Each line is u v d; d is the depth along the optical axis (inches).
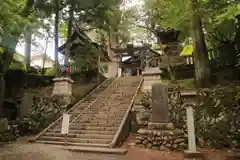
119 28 687.7
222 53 469.4
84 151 261.9
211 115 307.6
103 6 503.5
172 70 568.4
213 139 284.5
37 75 607.2
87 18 532.7
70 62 640.4
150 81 479.8
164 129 286.2
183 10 364.8
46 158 223.1
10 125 352.5
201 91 342.3
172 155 241.9
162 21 518.9
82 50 624.4
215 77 432.8
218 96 319.0
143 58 590.6
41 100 448.5
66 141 295.4
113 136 305.3
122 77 672.4
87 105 455.8
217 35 502.6
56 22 518.9
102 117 379.9
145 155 242.1
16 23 293.7
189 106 243.9
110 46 813.9
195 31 407.5
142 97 426.3
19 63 609.6
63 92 476.4
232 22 421.4
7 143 310.8
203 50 400.2
